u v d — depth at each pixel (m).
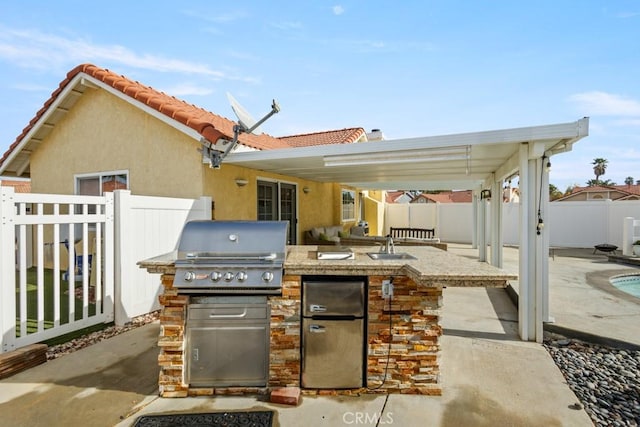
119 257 6.13
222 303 3.88
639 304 7.32
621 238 16.61
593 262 12.96
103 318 6.06
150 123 8.91
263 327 3.90
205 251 3.75
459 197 39.88
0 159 11.38
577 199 37.06
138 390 3.96
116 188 9.59
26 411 3.52
